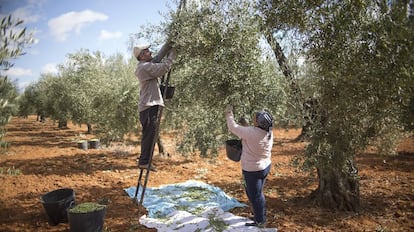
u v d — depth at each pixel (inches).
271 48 203.3
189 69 238.8
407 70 131.6
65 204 209.5
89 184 297.4
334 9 143.4
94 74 531.5
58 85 731.4
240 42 185.6
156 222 203.2
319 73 156.6
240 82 196.5
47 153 459.2
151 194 261.3
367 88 142.3
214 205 232.2
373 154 397.7
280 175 319.9
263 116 175.8
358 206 219.1
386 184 277.1
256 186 182.4
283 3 160.2
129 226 200.5
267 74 208.8
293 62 198.8
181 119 306.5
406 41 126.6
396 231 186.4
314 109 183.9
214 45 186.4
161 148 425.1
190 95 251.4
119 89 419.8
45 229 201.6
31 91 995.9
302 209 223.8
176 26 196.1
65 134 731.4
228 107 187.2
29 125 1045.2
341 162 170.2
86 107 537.3
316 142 171.6
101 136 516.1
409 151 409.7
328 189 224.1
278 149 473.7
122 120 429.4
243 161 180.7
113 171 349.4
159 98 210.7
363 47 138.7
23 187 287.6
